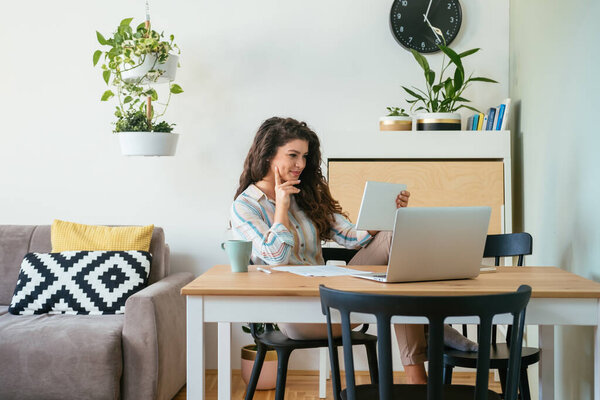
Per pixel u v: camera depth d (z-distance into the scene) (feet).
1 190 12.36
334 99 12.07
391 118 11.02
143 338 9.00
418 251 6.03
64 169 12.29
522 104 10.93
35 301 10.13
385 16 12.03
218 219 12.20
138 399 8.96
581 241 7.91
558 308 5.78
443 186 10.77
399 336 7.38
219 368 7.00
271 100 12.13
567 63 8.43
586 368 7.70
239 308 5.90
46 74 12.26
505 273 6.89
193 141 12.20
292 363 12.19
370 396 5.81
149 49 10.73
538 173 9.89
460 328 11.61
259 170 8.02
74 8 12.23
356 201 10.82
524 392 7.04
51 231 11.07
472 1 11.97
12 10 12.25
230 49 12.14
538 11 9.85
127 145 11.21
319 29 12.07
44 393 8.72
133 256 10.47
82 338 8.78
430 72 11.00
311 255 8.20
